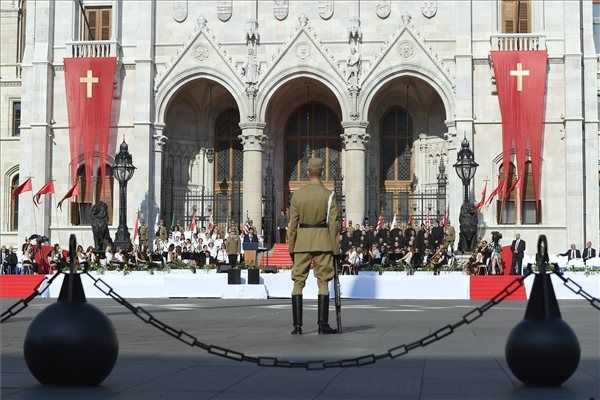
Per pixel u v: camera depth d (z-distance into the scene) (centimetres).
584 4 5562
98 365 1151
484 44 5484
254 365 1377
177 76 5628
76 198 5662
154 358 1470
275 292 4038
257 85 5562
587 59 5497
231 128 6091
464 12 5466
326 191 1862
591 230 5416
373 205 5859
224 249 5094
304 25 5544
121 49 5725
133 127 5650
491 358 1470
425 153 5909
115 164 4881
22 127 5738
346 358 1453
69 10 5753
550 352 1138
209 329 2075
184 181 5997
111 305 3219
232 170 6062
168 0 5734
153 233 5553
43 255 5069
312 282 4031
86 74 5575
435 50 5553
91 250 4750
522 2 5569
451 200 5394
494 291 4006
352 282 4056
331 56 5506
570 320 2430
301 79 5597
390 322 2322
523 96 5341
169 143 5903
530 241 5353
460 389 1148
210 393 1118
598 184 5469
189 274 4206
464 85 5431
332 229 1858
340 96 5506
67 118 5703
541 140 5391
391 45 5497
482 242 4628
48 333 1134
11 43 6550
